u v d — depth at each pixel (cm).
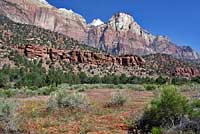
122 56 16262
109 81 9206
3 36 15588
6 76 7481
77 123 1559
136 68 15762
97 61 15450
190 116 1218
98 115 1780
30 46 14875
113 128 1425
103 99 2645
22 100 2708
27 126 1503
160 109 1329
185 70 17462
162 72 16350
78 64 15000
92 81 9275
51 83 7850
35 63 13238
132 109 1922
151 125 1345
